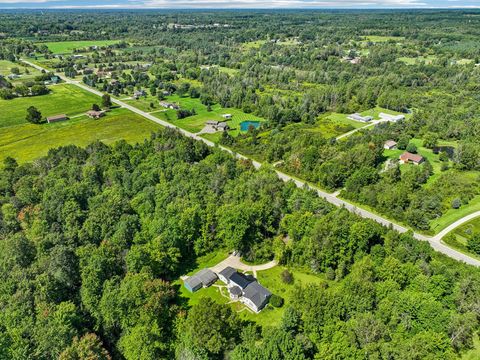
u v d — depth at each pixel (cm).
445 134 13975
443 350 4706
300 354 4550
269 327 5409
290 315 5288
